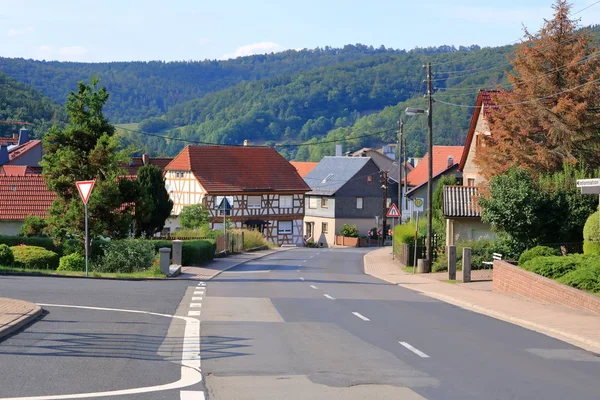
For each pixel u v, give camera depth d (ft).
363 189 301.22
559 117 122.01
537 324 54.75
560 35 125.29
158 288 79.10
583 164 117.80
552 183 109.09
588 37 125.29
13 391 30.17
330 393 31.12
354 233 288.92
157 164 295.89
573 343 46.93
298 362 38.14
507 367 37.81
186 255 123.24
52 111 416.46
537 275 74.49
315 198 306.96
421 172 280.51
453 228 133.90
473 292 82.38
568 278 71.10
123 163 108.88
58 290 70.59
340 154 359.46
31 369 34.58
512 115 125.59
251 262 150.82
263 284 92.68
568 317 58.90
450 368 37.22
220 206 168.25
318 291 83.20
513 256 108.78
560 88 124.36
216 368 36.17
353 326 52.70
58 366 35.45
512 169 110.11
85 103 108.17
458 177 229.86
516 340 47.70
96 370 34.76
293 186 262.47
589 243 86.74
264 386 32.32
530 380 34.47
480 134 138.92
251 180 256.73
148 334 46.39
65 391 30.37
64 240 108.99
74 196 105.29
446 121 440.04
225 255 163.84
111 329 47.62
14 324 46.21
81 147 107.14
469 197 134.10
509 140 126.52
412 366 37.58
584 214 104.73
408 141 460.55
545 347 44.96
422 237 140.67
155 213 175.42
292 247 244.01
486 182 131.54
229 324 52.37
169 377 33.71
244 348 42.19
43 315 52.90
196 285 86.63
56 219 105.29
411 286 94.02
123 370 34.96
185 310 60.13
